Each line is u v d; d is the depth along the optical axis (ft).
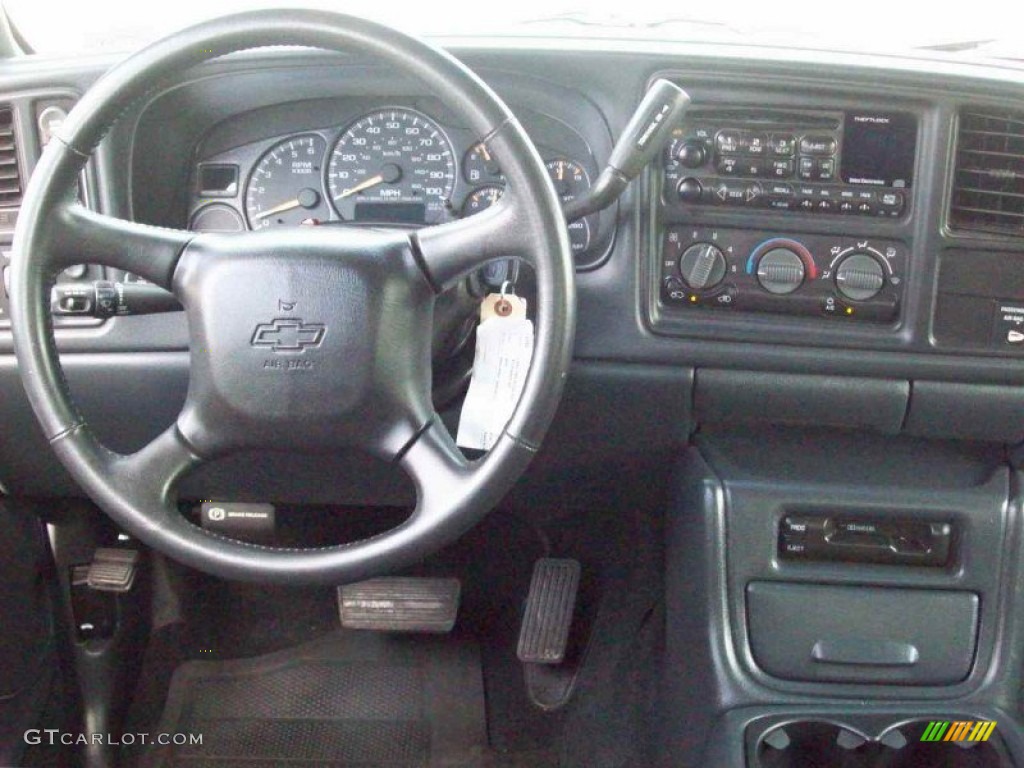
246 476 5.39
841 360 4.82
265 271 3.75
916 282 4.77
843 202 4.71
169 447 3.91
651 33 5.01
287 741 6.23
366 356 3.77
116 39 5.41
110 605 6.24
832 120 4.69
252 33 3.61
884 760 4.65
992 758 4.55
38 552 6.00
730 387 4.91
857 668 4.83
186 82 4.80
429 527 3.79
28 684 5.80
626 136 4.16
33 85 4.85
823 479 4.95
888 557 4.92
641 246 4.75
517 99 4.87
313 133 4.99
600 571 6.45
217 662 6.70
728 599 4.91
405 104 4.92
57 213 3.76
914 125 4.68
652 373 4.90
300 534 6.35
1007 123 4.63
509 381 4.18
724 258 4.77
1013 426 4.98
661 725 5.58
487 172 4.92
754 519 4.92
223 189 5.08
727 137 4.68
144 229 3.86
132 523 3.84
